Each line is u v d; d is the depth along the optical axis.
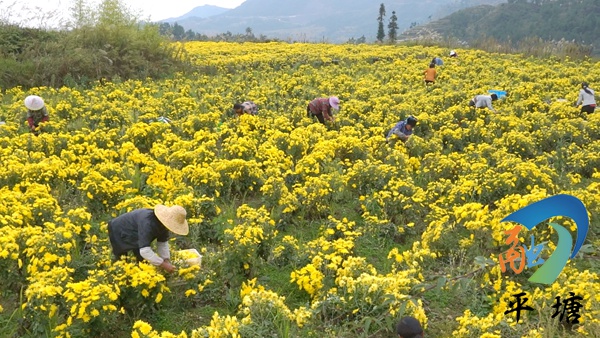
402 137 12.34
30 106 12.27
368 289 6.20
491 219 7.53
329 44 36.84
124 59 22.45
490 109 15.65
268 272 7.31
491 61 26.98
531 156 12.35
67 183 9.36
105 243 7.19
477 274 6.99
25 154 10.12
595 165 11.48
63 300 5.71
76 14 24.28
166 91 19.00
